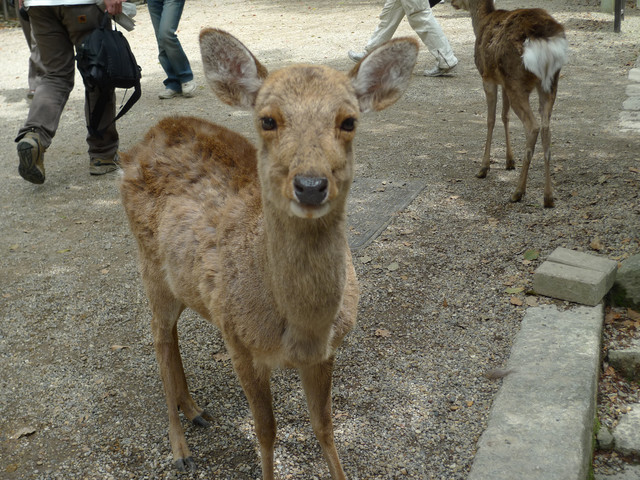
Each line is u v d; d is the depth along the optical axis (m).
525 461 1.19
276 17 6.73
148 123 3.48
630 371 1.52
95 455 1.34
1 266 2.13
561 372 1.42
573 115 3.29
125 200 1.41
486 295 1.81
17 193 2.73
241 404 1.49
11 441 1.38
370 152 2.98
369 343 1.66
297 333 1.08
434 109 3.57
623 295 1.75
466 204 2.39
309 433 1.38
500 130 3.20
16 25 7.01
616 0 4.95
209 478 1.28
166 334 1.38
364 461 1.29
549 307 1.70
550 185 2.29
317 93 1.01
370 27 5.85
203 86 4.26
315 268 1.02
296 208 0.95
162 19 3.77
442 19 6.11
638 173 2.51
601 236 2.05
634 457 1.31
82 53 2.47
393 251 2.09
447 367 1.54
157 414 1.46
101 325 1.80
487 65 2.44
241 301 1.12
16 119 3.76
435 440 1.33
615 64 4.19
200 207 1.28
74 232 2.37
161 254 1.32
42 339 1.74
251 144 1.39
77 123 3.68
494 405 1.35
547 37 2.20
